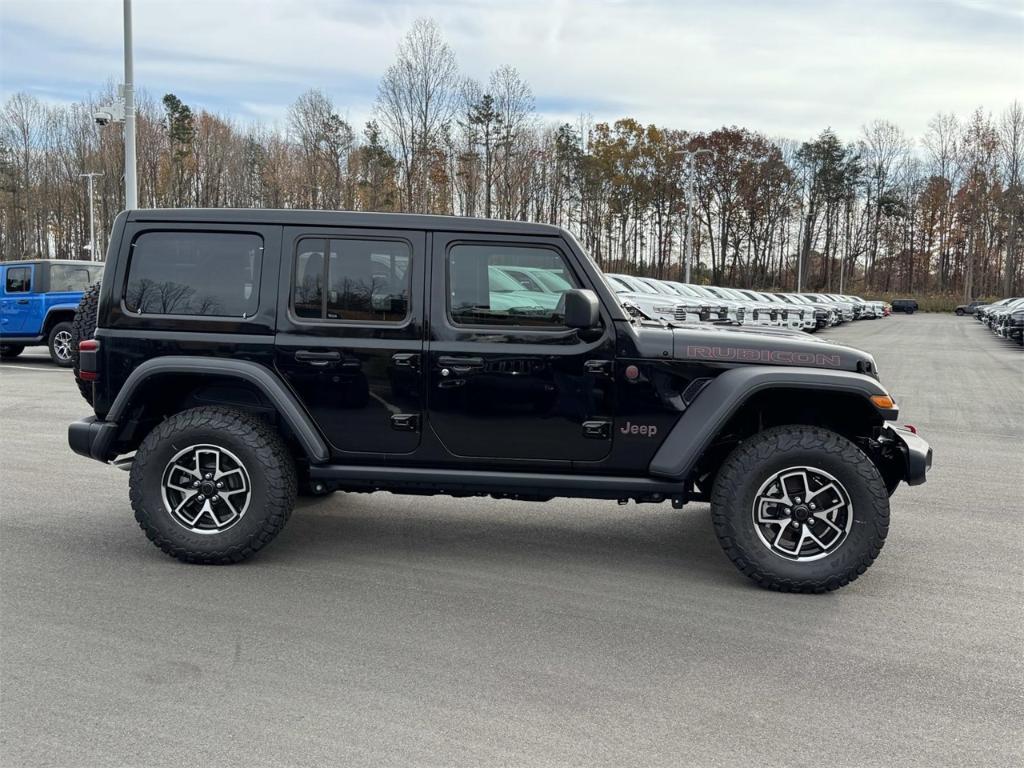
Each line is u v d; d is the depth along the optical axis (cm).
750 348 451
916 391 1371
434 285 457
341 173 5572
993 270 8294
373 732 294
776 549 445
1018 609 427
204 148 6538
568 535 551
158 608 408
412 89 4366
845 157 8338
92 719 300
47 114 6969
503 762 276
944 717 313
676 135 7844
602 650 368
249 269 466
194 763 272
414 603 422
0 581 441
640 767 275
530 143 5594
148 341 469
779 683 339
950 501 652
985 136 8044
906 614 418
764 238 8106
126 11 1791
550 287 459
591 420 454
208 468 472
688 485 467
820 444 434
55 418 946
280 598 425
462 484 465
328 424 467
